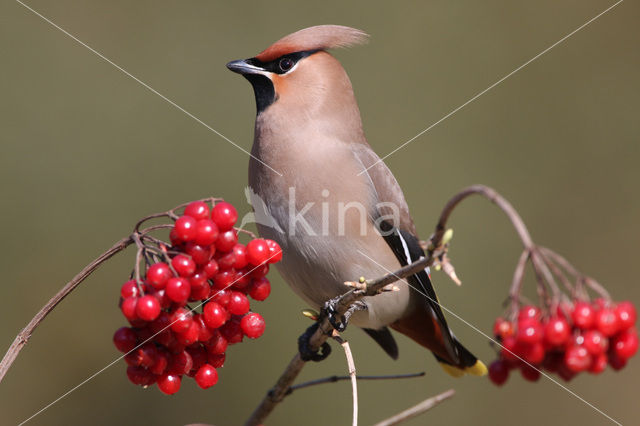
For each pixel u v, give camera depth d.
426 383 11.76
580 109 14.08
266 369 11.32
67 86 12.80
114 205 12.27
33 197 11.99
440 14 14.38
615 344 6.02
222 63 13.46
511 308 6.10
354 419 5.05
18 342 3.86
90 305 11.62
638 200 13.48
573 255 13.27
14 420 10.96
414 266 4.84
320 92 7.04
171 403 11.10
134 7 13.41
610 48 14.30
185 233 4.08
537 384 12.02
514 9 14.40
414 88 14.05
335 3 13.98
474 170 13.66
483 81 14.23
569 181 13.67
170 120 12.97
